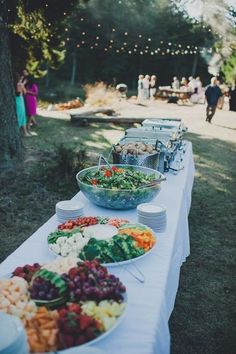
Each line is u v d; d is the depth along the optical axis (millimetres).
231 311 2822
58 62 13727
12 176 5578
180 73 36344
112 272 1670
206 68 35719
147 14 33719
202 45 34344
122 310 1319
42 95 23031
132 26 33219
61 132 9391
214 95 11391
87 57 36406
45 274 1363
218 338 2529
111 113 12547
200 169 6680
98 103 16438
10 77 5906
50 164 6066
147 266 1734
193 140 9117
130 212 2391
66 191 5066
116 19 32469
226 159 7453
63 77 37219
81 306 1285
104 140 8562
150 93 18203
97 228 1882
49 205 4699
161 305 1479
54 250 1780
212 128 10852
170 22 34812
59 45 10766
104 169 2738
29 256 1811
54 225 2158
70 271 1382
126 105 15875
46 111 13828
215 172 6539
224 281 3227
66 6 8289
